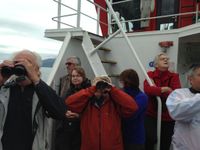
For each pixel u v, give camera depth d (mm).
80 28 5906
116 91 4070
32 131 2850
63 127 4844
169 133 5109
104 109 4145
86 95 4105
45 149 2994
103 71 5531
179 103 3578
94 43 6574
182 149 3785
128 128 4402
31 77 2789
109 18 7379
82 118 4242
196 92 3834
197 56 6898
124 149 4422
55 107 2822
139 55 6539
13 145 2816
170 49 6250
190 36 5980
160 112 4805
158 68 5273
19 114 2863
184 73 6641
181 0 8305
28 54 2883
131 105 4055
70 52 5930
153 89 4852
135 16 8961
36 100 2881
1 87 2930
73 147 4793
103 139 4031
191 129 3715
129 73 4488
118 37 6660
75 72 4812
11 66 2852
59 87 5574
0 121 2889
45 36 6543
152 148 4902
